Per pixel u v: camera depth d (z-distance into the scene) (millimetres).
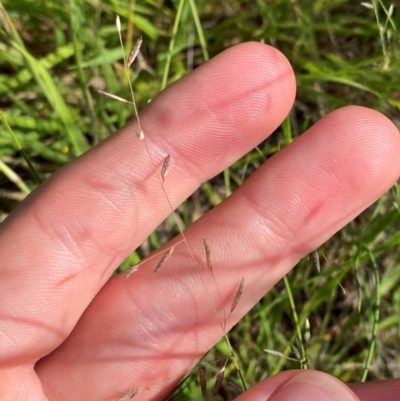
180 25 120
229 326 98
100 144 92
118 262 95
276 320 109
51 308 87
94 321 96
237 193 96
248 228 94
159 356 96
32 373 90
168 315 96
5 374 85
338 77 111
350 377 118
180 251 96
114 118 123
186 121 91
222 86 91
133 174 91
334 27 126
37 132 119
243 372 115
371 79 109
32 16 128
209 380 110
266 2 133
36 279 86
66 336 92
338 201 93
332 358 115
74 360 95
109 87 116
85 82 109
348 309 126
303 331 116
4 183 127
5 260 85
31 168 95
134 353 96
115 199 91
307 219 93
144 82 128
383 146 91
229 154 95
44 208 89
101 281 94
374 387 87
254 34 132
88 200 90
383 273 126
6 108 128
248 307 98
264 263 95
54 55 118
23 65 118
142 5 126
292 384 76
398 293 119
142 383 97
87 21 116
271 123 94
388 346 123
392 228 117
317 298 103
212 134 92
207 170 96
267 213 94
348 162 91
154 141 91
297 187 93
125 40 129
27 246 87
